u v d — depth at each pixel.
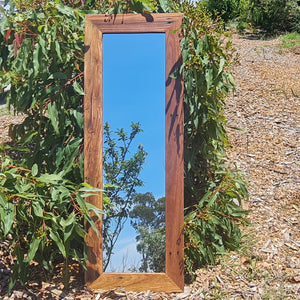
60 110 3.41
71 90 3.62
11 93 3.89
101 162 3.29
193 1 3.54
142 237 3.32
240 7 12.98
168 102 3.28
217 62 3.59
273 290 3.23
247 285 3.34
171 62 3.28
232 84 3.71
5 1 3.80
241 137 5.92
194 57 3.45
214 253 3.72
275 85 7.45
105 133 3.33
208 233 3.68
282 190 4.76
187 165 3.77
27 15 3.45
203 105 3.56
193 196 3.78
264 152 5.56
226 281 3.40
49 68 3.52
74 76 3.63
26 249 3.52
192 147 3.68
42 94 3.39
